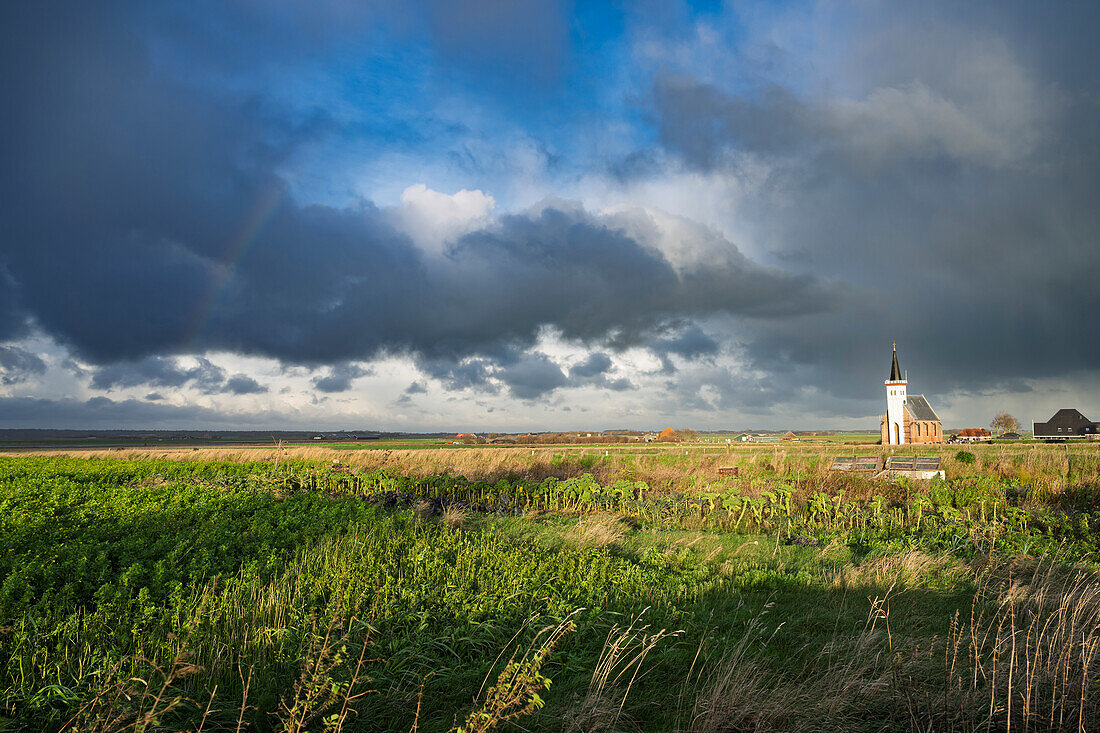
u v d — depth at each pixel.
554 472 27.19
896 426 116.81
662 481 24.17
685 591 9.34
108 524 13.09
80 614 7.21
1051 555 12.14
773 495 18.95
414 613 7.37
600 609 8.03
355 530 12.20
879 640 7.07
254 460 40.03
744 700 5.48
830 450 59.09
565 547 12.27
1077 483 21.53
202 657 6.11
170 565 8.99
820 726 5.27
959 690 5.40
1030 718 5.21
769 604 8.57
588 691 5.59
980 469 26.61
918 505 17.11
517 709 5.28
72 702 5.17
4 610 6.90
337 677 5.55
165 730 4.73
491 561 10.18
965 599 9.37
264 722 5.23
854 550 13.55
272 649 6.43
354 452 44.53
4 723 5.03
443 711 5.57
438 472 28.23
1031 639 6.75
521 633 7.18
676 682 6.27
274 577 8.47
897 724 5.36
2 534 11.70
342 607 7.34
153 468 33.03
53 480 23.42
